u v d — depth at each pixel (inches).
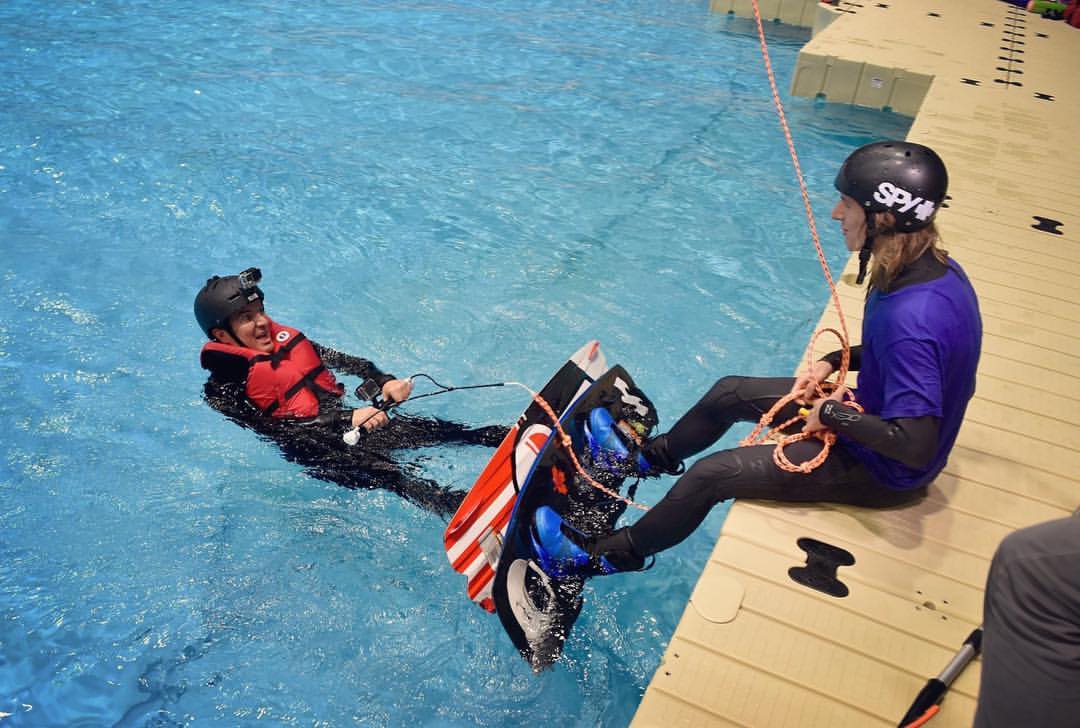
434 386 183.6
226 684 123.5
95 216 241.4
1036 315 178.1
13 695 120.8
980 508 126.0
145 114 305.4
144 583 138.4
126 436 168.6
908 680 101.0
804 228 253.6
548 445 127.4
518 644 116.0
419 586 139.6
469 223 247.0
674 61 390.3
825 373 127.4
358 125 306.5
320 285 215.5
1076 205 232.7
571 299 214.4
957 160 260.8
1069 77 349.7
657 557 149.3
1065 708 68.7
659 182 276.8
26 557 142.3
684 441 136.0
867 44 369.1
